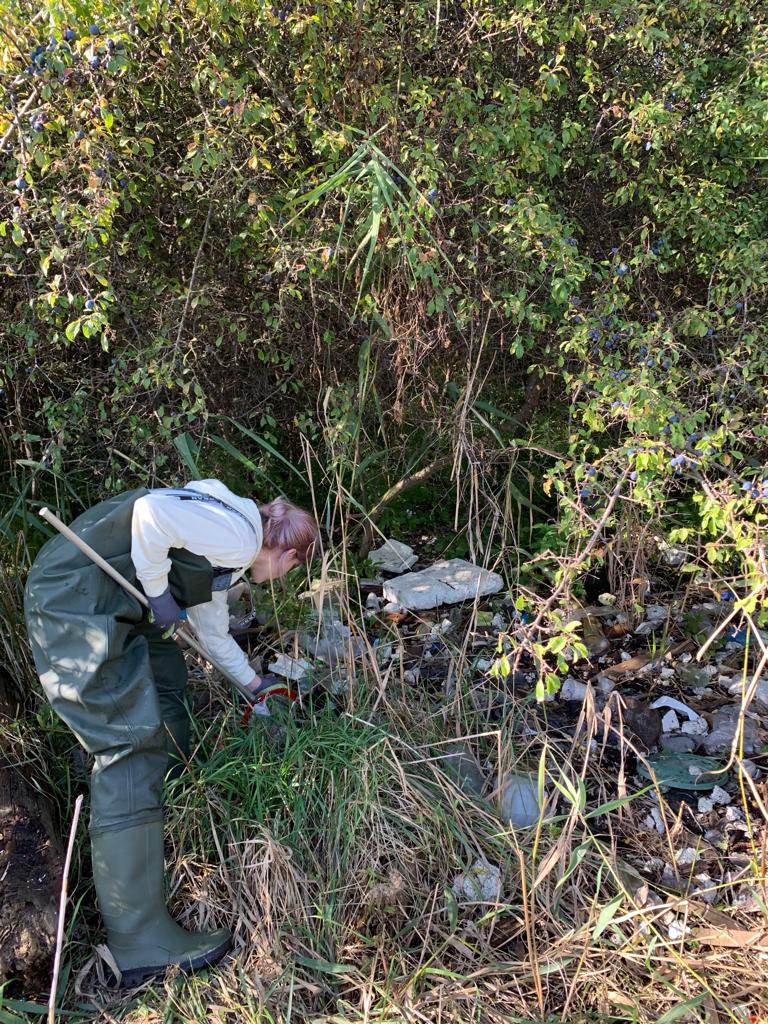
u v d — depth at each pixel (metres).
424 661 3.35
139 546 2.33
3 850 2.28
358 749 2.69
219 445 3.59
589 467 2.76
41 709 2.80
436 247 2.92
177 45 3.00
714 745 2.97
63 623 2.32
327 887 2.41
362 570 3.96
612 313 3.11
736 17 3.32
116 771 2.29
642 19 3.07
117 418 3.43
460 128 3.11
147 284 3.42
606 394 2.79
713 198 3.24
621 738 2.45
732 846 2.58
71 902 2.34
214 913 2.37
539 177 3.38
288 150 3.27
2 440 3.62
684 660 3.37
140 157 3.13
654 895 2.43
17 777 2.50
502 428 4.00
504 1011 2.13
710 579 3.19
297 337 3.53
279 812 2.53
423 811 2.54
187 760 2.68
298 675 3.14
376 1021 2.08
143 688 2.35
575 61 3.37
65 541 2.45
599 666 3.38
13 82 2.69
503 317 3.34
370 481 4.05
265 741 2.78
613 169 3.27
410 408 3.74
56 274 2.95
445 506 4.37
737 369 3.04
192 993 2.16
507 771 2.69
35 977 2.14
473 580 3.72
